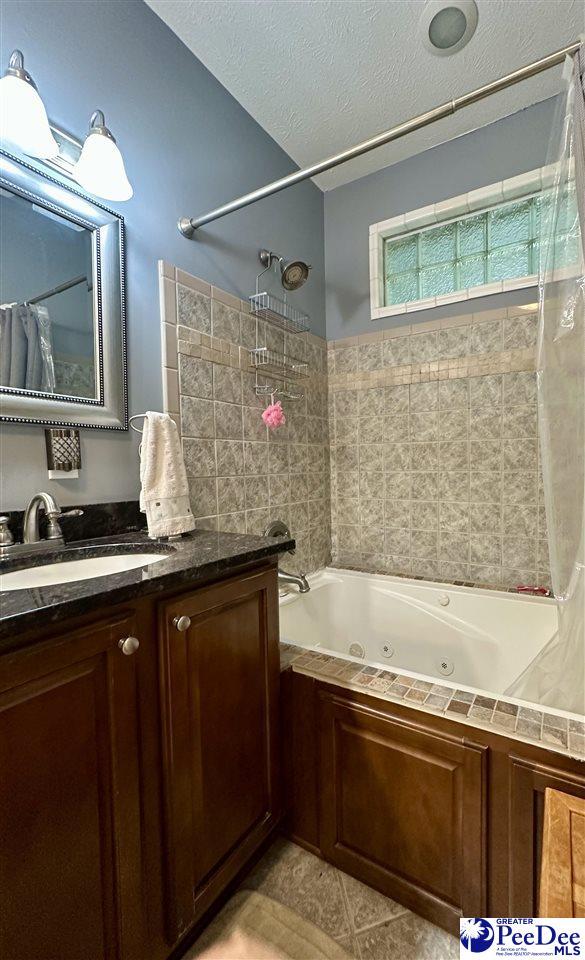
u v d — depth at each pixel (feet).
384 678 3.67
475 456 6.48
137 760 2.48
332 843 3.73
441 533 6.80
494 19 4.63
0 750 1.85
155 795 2.62
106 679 2.30
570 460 3.62
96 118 3.32
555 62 3.21
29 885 1.98
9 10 3.18
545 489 3.79
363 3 4.40
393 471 7.20
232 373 5.41
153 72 4.39
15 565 3.00
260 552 3.31
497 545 6.36
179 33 4.65
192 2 4.32
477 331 6.39
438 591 6.24
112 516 3.93
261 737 3.53
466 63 5.11
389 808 3.39
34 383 3.34
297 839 3.96
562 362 3.62
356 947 3.09
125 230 4.07
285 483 6.50
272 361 6.15
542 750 2.80
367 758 3.48
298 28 4.63
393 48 4.89
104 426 3.82
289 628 6.01
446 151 6.52
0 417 3.11
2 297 3.18
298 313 6.88
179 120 4.70
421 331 6.85
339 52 4.93
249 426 5.72
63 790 2.11
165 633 2.62
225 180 5.36
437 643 6.18
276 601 3.68
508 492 6.25
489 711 3.16
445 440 6.71
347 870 3.65
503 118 6.07
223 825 3.13
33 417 3.30
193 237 4.86
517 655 5.57
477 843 3.00
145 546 3.59
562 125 3.47
